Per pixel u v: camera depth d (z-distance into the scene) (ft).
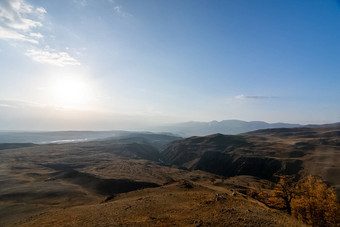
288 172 318.45
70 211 107.45
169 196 121.90
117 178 234.38
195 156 579.48
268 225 67.46
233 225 67.36
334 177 225.97
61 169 350.43
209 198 109.70
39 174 274.77
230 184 240.73
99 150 648.38
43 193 176.04
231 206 89.86
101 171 311.06
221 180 288.10
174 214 84.74
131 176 261.03
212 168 476.13
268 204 129.39
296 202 115.14
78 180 234.99
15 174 269.44
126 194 153.38
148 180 234.99
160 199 113.91
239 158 447.01
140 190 160.97
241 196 125.29
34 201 157.99
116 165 380.17
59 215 100.89
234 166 433.48
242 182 283.18
